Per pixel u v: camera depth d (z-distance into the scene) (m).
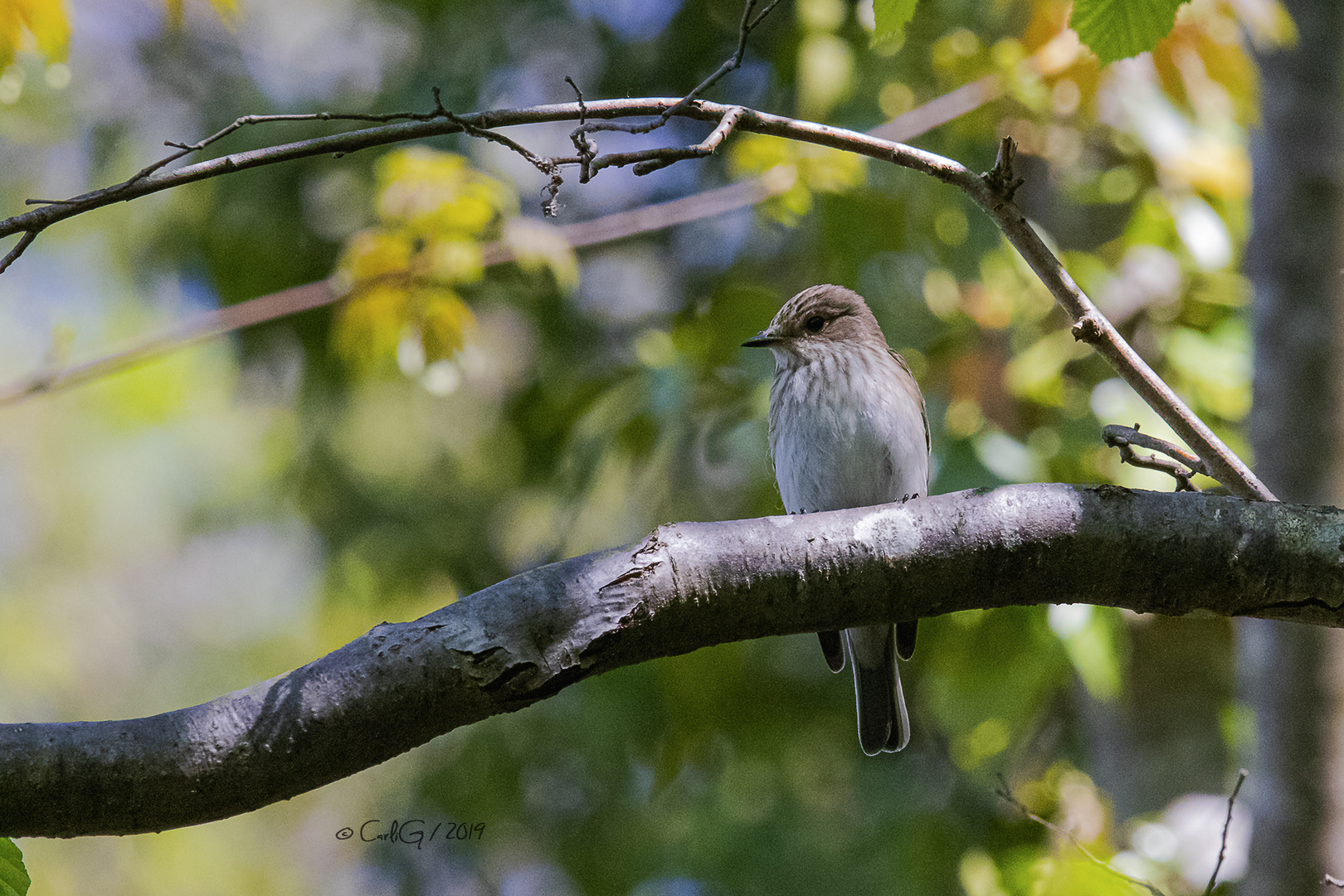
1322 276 9.03
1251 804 8.98
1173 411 5.86
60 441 18.41
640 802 14.99
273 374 16.44
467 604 4.96
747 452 11.42
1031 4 10.66
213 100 15.14
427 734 4.84
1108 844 9.49
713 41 14.05
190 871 17.53
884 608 5.41
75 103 15.21
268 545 19.36
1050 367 10.64
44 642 18.58
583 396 12.38
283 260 14.56
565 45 14.51
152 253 15.92
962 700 10.65
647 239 14.83
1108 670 9.59
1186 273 11.25
